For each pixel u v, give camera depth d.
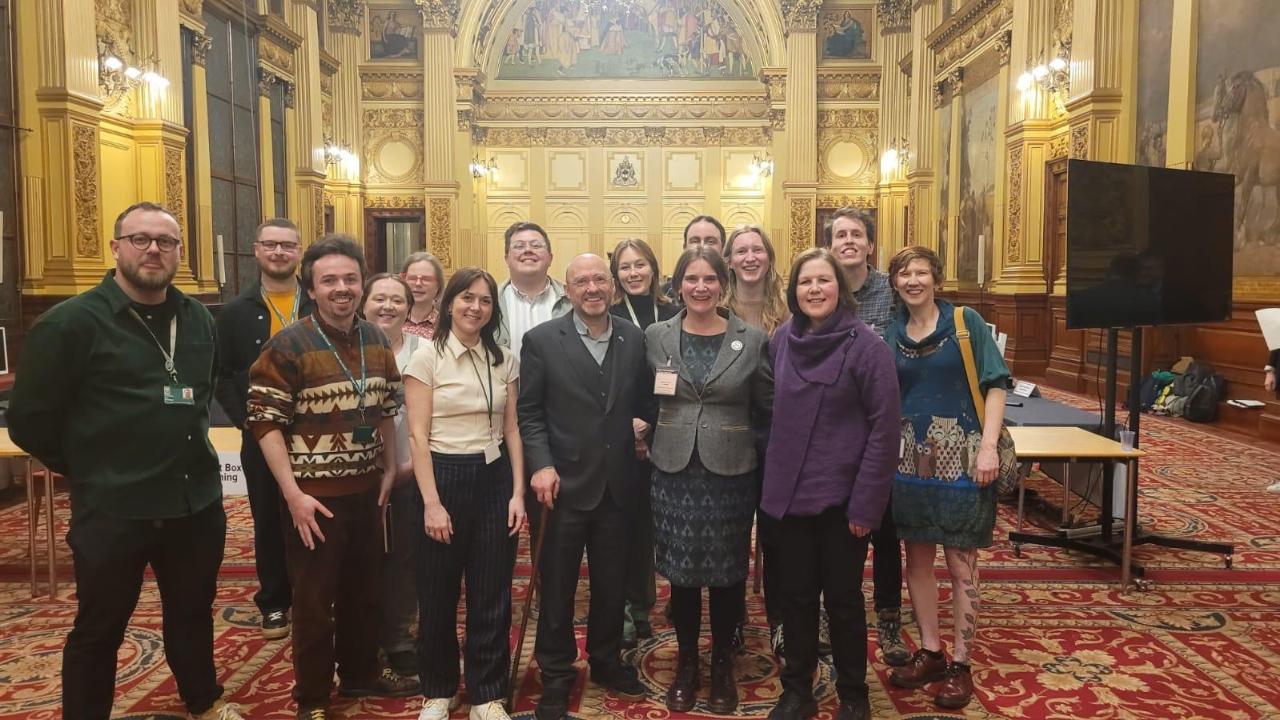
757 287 4.03
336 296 3.01
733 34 23.56
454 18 21.52
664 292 4.52
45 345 2.70
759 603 4.45
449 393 3.11
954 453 3.32
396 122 22.02
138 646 3.90
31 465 4.48
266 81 15.38
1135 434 4.65
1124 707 3.27
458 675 3.22
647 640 3.98
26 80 8.45
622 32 23.70
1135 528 5.14
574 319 3.27
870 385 2.98
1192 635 3.93
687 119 23.62
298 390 3.02
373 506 3.21
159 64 10.73
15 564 5.05
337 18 20.81
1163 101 9.98
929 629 3.46
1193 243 5.04
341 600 3.29
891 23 20.75
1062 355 11.90
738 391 3.17
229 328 4.05
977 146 14.85
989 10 14.22
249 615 4.26
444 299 3.16
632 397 3.28
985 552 5.17
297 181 17.17
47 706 3.30
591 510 3.21
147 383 2.85
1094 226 4.69
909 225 18.50
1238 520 5.71
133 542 2.83
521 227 4.19
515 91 23.56
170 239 2.81
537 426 3.22
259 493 3.97
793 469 3.03
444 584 3.12
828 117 21.66
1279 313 6.12
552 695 3.20
